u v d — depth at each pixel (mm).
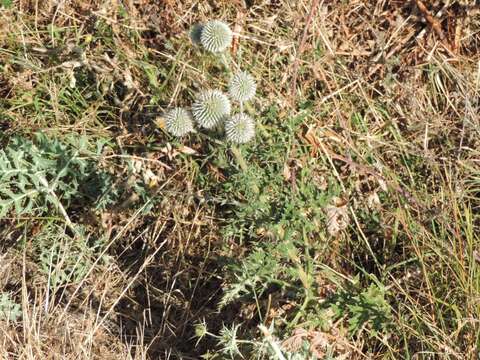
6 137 1244
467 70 1220
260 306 1013
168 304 1094
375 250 1087
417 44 1248
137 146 1213
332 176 1124
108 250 1156
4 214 1069
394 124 1181
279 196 1014
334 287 1003
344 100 1211
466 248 1011
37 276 1118
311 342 915
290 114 1088
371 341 983
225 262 1021
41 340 1024
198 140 1180
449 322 977
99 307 1047
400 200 1097
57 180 1106
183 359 1025
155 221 1153
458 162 1095
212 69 1255
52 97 1256
